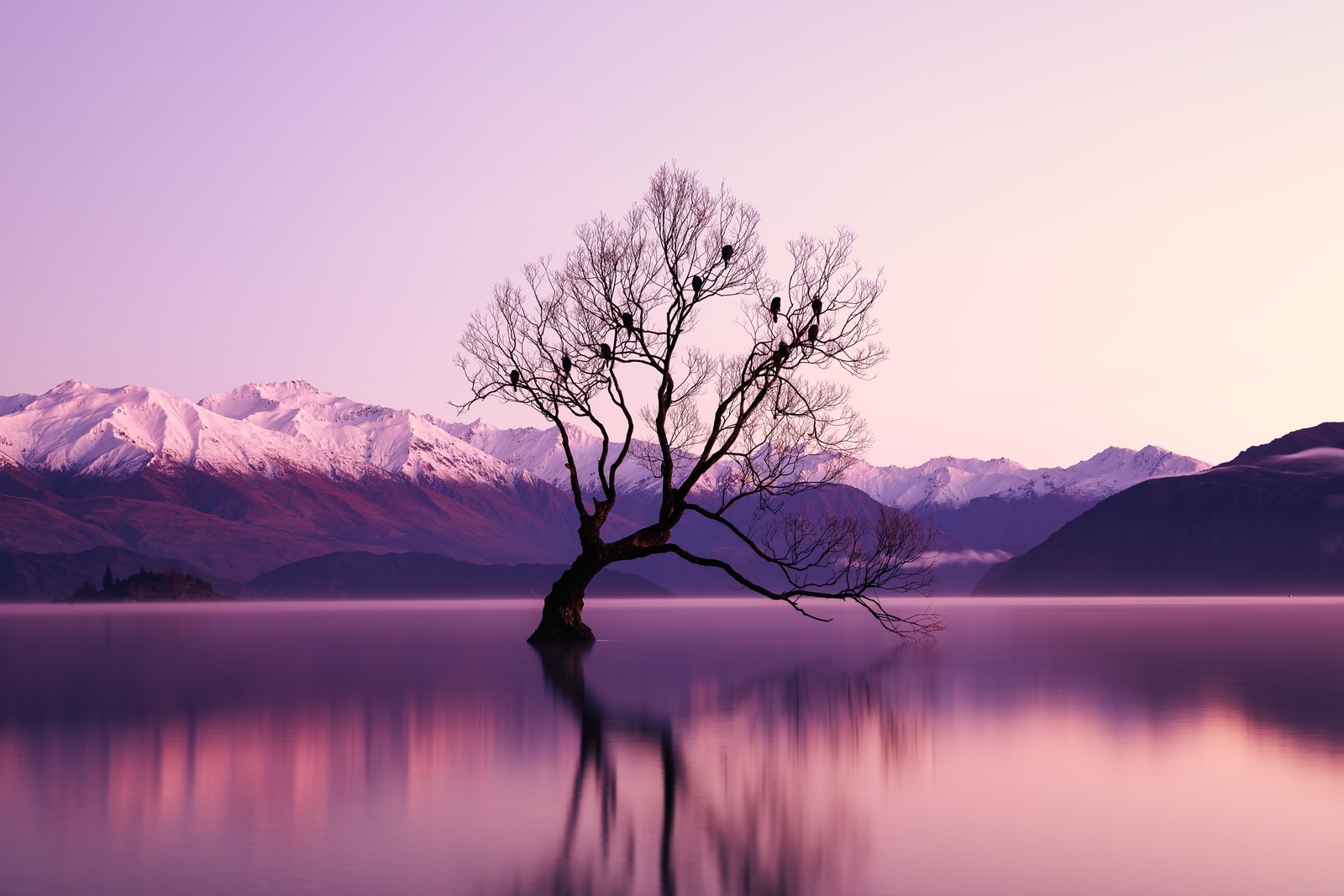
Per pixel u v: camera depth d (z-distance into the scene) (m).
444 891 9.85
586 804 13.35
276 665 35.44
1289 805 13.27
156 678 30.39
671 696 25.03
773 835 11.87
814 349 40.25
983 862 10.78
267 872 10.38
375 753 16.89
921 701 23.91
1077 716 21.22
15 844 11.41
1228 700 23.92
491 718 20.95
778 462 41.44
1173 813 12.84
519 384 42.44
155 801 13.41
